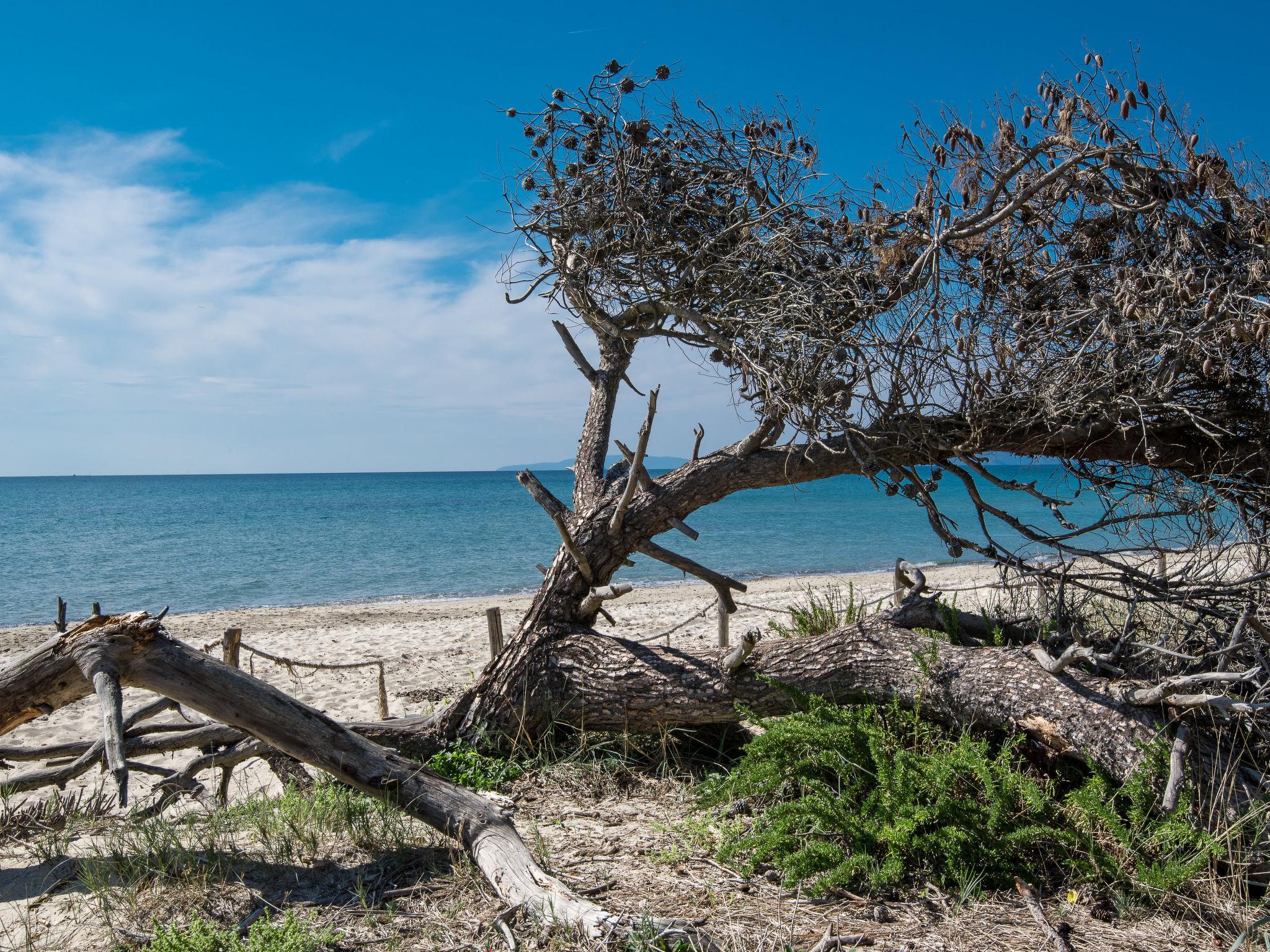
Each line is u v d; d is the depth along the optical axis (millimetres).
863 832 3523
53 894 3525
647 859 3721
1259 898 3303
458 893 3396
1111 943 2947
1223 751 3988
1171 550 4914
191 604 20141
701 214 5262
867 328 4707
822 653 4906
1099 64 4344
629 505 5449
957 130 4664
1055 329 4602
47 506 62219
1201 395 4875
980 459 5250
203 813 4684
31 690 3748
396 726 5406
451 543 34188
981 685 4316
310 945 2926
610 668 5168
